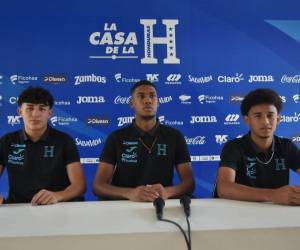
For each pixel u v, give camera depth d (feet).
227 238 2.58
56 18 8.67
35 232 2.59
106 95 8.75
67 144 5.86
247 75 9.09
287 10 9.23
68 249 2.51
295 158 5.29
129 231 2.56
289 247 2.61
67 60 8.68
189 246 2.52
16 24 8.55
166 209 3.41
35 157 5.75
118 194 5.21
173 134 6.37
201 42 9.01
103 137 8.73
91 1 8.77
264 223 2.75
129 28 8.84
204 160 8.89
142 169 6.17
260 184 5.19
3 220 3.07
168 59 8.91
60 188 5.78
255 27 9.15
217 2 9.07
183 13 8.98
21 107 5.72
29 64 8.57
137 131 6.33
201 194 8.85
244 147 5.27
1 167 5.86
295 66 9.14
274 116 4.98
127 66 8.81
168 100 8.87
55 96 8.62
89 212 3.42
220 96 9.01
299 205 3.64
